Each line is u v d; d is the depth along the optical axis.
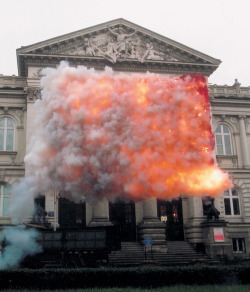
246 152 41.53
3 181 36.16
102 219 34.75
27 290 17.52
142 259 31.28
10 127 38.09
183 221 38.16
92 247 27.81
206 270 19.41
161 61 39.19
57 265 27.23
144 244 32.28
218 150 41.34
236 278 19.55
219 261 31.22
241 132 42.09
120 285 18.77
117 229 28.72
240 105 42.69
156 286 18.89
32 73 37.34
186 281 19.17
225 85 42.88
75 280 18.53
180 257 32.75
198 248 35.41
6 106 38.06
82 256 27.73
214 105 42.06
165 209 38.44
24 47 37.06
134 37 40.03
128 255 31.98
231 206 39.84
